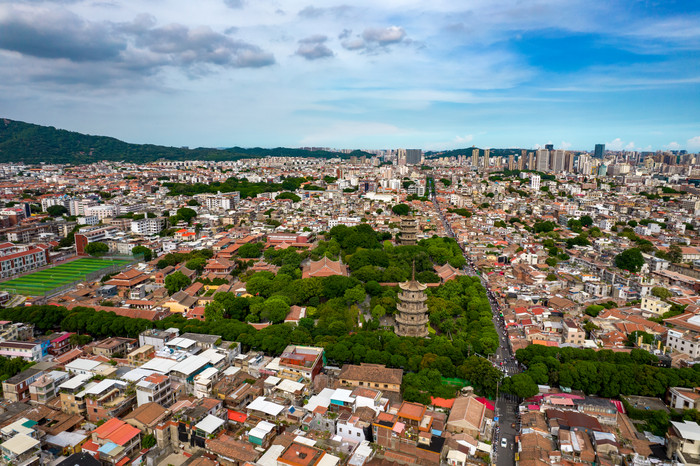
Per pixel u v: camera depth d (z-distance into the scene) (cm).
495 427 16162
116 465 13062
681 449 14088
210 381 16500
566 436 14825
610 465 13562
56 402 16212
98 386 15812
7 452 12669
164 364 17512
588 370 18250
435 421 15188
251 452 13175
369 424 14425
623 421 16338
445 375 18838
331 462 12488
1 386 17188
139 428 14350
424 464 13162
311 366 17862
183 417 14262
